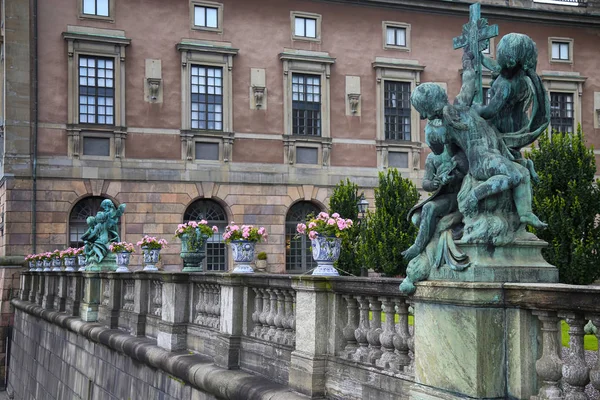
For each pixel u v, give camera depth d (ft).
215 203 118.83
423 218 21.63
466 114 21.25
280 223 120.06
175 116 115.44
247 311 35.12
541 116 21.57
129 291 53.31
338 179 123.85
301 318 28.94
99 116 111.65
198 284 41.39
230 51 118.42
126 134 112.57
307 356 28.17
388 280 23.98
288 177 120.98
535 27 136.36
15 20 107.34
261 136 120.16
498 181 19.89
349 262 98.99
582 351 17.61
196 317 41.57
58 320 69.00
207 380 34.53
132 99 113.39
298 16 123.95
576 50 138.72
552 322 18.38
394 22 129.39
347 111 125.70
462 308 19.43
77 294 66.49
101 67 112.27
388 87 129.08
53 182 107.86
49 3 109.81
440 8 131.13
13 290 105.09
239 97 119.65
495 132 21.29
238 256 38.09
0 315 104.42
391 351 24.50
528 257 20.30
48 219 107.24
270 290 33.40
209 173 116.57
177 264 113.60
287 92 122.01
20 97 106.83
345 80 125.90
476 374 18.93
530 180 21.17
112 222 68.03
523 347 18.85
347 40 126.52
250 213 118.62
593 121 138.82
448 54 132.36
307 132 123.65
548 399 18.11
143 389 44.68
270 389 29.94
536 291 18.20
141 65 114.21
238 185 118.21
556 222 61.41
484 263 19.49
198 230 48.70
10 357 103.65
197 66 117.80
